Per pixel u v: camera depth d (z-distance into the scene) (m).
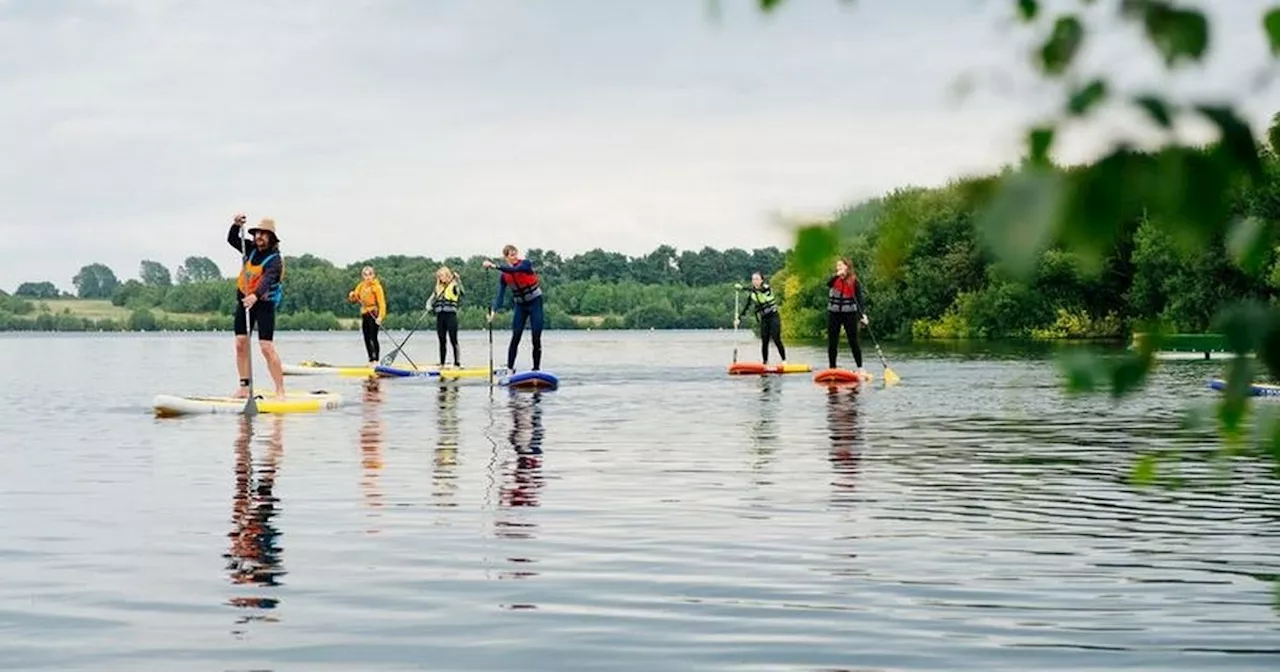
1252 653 4.68
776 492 9.07
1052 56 1.16
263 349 17.19
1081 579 6.05
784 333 69.25
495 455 11.45
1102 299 57.34
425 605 5.52
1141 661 4.57
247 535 7.29
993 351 42.41
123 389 22.80
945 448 12.09
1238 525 7.65
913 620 5.23
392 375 28.03
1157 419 15.52
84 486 9.39
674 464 10.73
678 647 4.80
